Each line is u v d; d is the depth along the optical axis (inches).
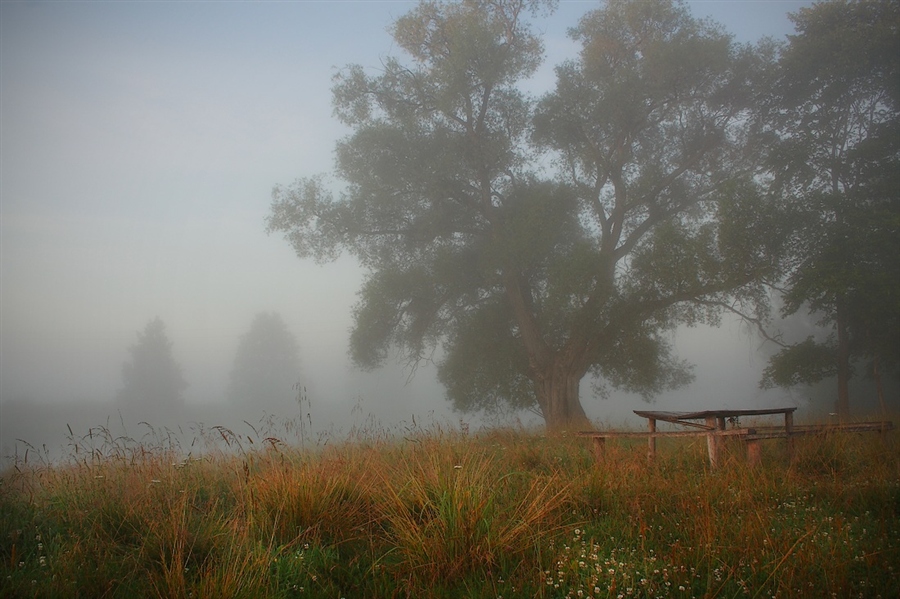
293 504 190.4
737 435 276.7
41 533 189.9
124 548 178.5
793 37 783.7
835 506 212.1
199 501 224.5
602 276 786.8
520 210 858.1
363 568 166.4
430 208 956.0
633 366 904.3
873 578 147.1
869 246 645.3
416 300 968.9
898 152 678.5
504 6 949.8
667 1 885.8
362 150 917.2
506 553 167.2
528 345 898.7
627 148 902.4
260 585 144.6
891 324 713.0
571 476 250.7
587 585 144.7
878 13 722.8
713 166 896.3
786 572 147.8
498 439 403.9
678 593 144.7
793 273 706.8
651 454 292.7
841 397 733.3
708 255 711.7
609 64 911.7
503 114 923.4
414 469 240.2
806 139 713.0
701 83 857.5
